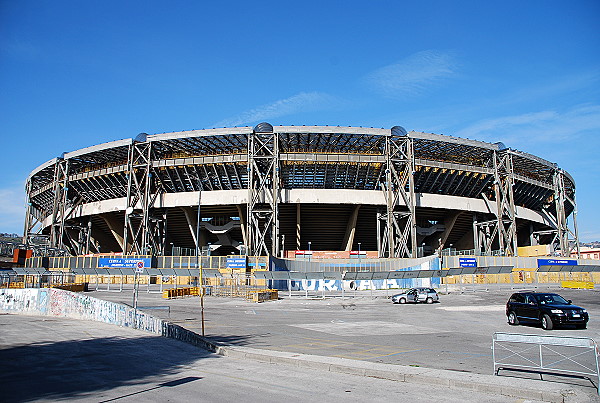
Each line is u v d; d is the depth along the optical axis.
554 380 9.56
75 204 73.75
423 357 12.64
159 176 63.09
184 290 43.28
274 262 52.50
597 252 127.00
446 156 66.12
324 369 11.04
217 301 38.78
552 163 75.19
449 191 67.62
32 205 88.56
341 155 59.19
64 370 11.01
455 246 77.81
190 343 15.55
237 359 12.59
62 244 68.88
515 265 57.94
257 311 29.80
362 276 47.16
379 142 61.00
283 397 8.28
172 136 59.38
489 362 11.83
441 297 40.47
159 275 52.16
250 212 58.31
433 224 70.50
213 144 61.16
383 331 19.14
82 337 17.42
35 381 9.73
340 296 44.62
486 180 66.19
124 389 8.95
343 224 67.12
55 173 70.69
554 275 59.25
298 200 59.78
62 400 8.08
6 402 7.92
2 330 19.62
